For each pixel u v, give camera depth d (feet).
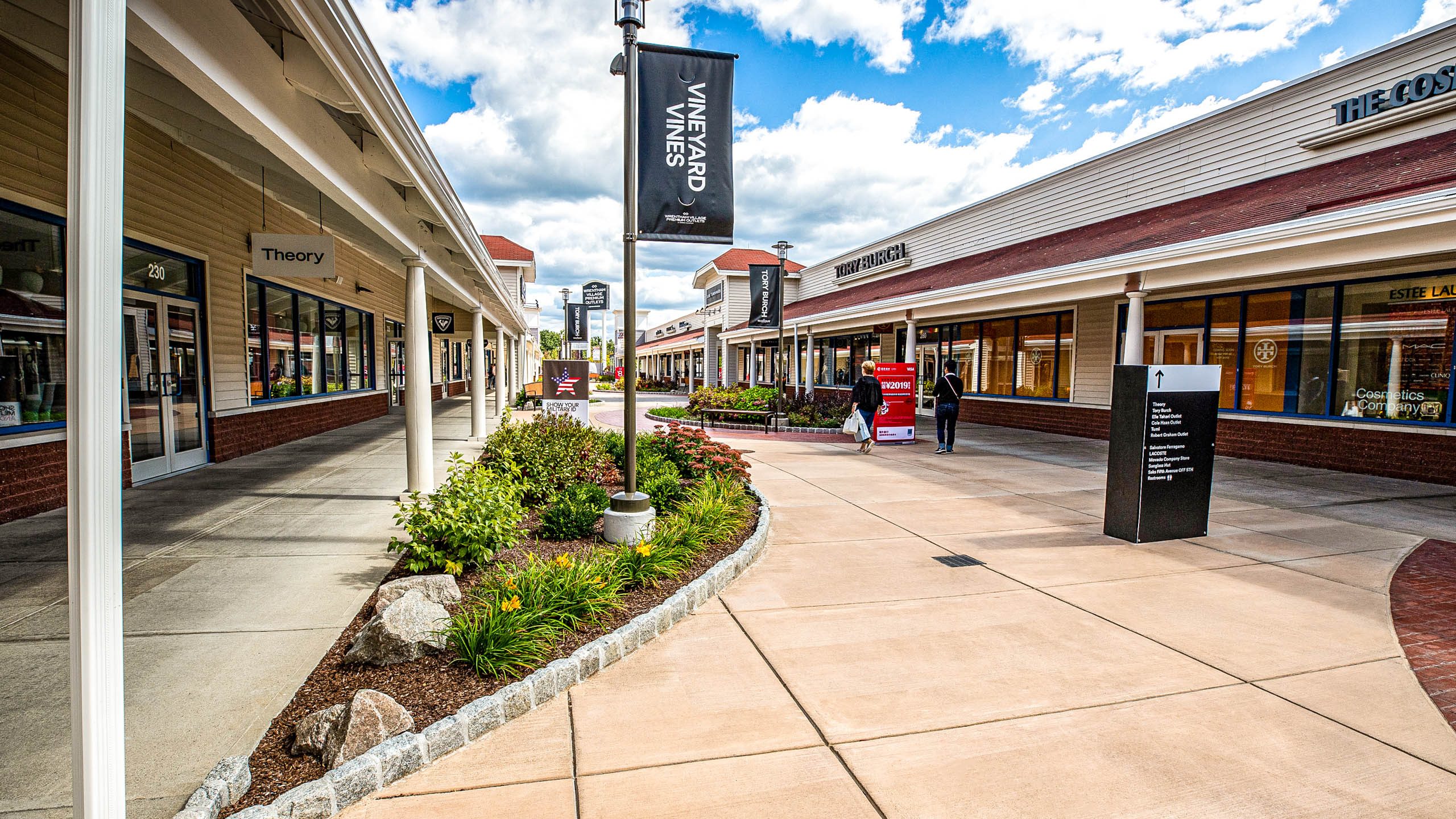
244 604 13.43
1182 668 11.79
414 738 8.81
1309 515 23.43
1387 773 8.85
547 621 12.25
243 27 10.98
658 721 10.03
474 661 10.73
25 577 14.33
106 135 5.80
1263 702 10.64
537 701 10.41
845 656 12.28
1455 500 25.70
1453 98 30.30
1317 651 12.50
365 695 9.03
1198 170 43.45
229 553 16.75
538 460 23.71
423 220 23.49
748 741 9.52
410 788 8.39
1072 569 17.44
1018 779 8.68
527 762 8.97
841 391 81.66
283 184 25.18
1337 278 32.12
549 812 7.95
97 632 5.90
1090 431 47.14
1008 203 61.11
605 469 27.14
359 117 14.98
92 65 5.66
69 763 8.29
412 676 10.62
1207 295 38.55
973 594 15.57
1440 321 28.58
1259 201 34.73
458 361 106.22
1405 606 14.75
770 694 10.87
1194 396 20.36
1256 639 13.02
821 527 21.93
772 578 16.70
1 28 12.97
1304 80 36.86
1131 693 10.91
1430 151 29.32
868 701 10.63
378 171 17.63
